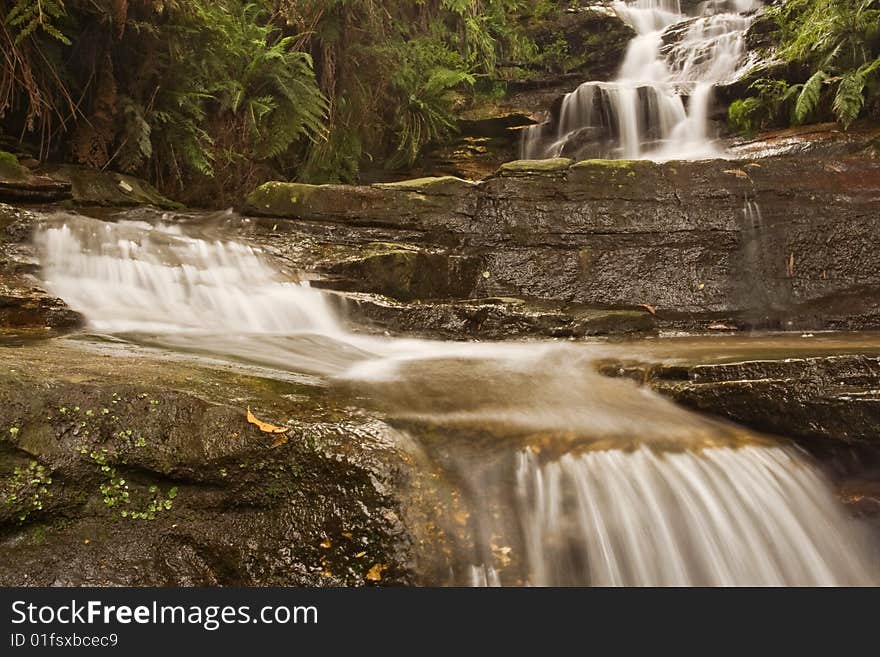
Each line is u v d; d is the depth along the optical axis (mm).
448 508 2695
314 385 3408
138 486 2502
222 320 5156
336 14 9898
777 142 9328
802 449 3535
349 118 10430
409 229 7199
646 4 15961
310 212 7031
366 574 2469
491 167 11969
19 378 2545
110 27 7273
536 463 2998
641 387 4055
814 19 9828
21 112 7285
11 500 2297
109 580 2312
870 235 6902
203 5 7949
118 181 7414
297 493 2605
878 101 8945
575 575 2689
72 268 5023
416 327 5574
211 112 8688
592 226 7160
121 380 2730
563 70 14102
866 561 3174
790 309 6785
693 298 6867
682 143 10938
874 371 3709
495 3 13578
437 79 11047
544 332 5812
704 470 3176
